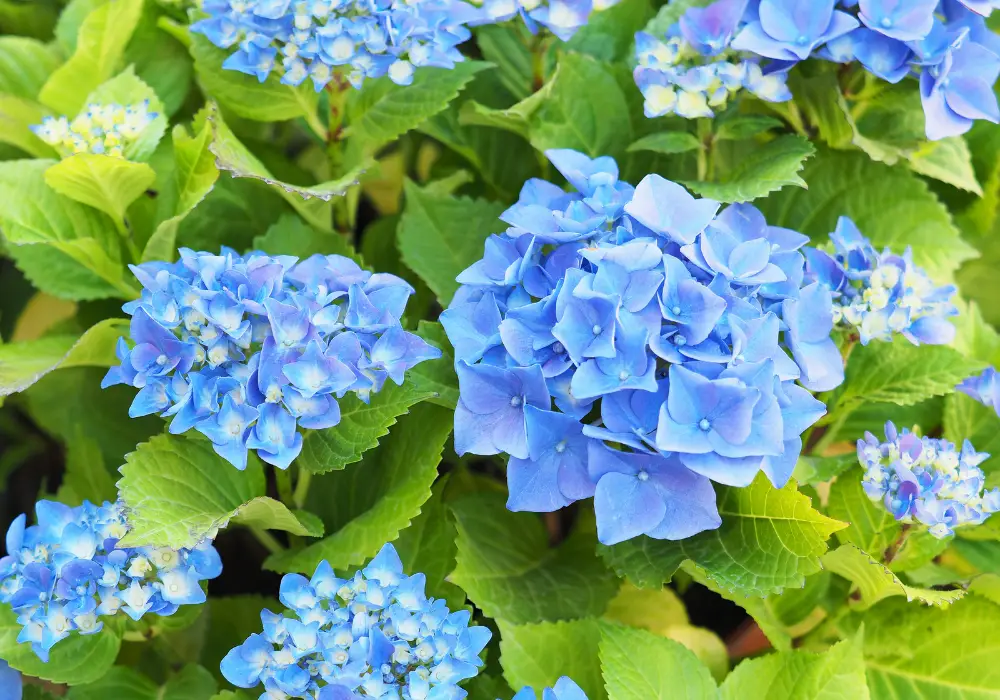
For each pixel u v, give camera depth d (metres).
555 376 0.74
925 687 0.82
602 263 0.73
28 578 0.76
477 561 0.82
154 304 0.74
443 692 0.72
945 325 0.80
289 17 0.81
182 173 0.85
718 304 0.72
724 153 0.91
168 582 0.77
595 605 0.83
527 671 0.79
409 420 0.82
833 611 0.84
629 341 0.72
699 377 0.71
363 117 0.88
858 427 0.89
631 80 0.89
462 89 0.92
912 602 0.83
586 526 0.87
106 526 0.77
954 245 0.87
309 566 0.79
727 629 0.89
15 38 0.94
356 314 0.75
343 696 0.72
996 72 0.82
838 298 0.80
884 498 0.77
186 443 0.78
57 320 0.95
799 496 0.75
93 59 0.90
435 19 0.84
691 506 0.74
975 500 0.76
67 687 0.88
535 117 0.89
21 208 0.84
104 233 0.87
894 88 0.85
